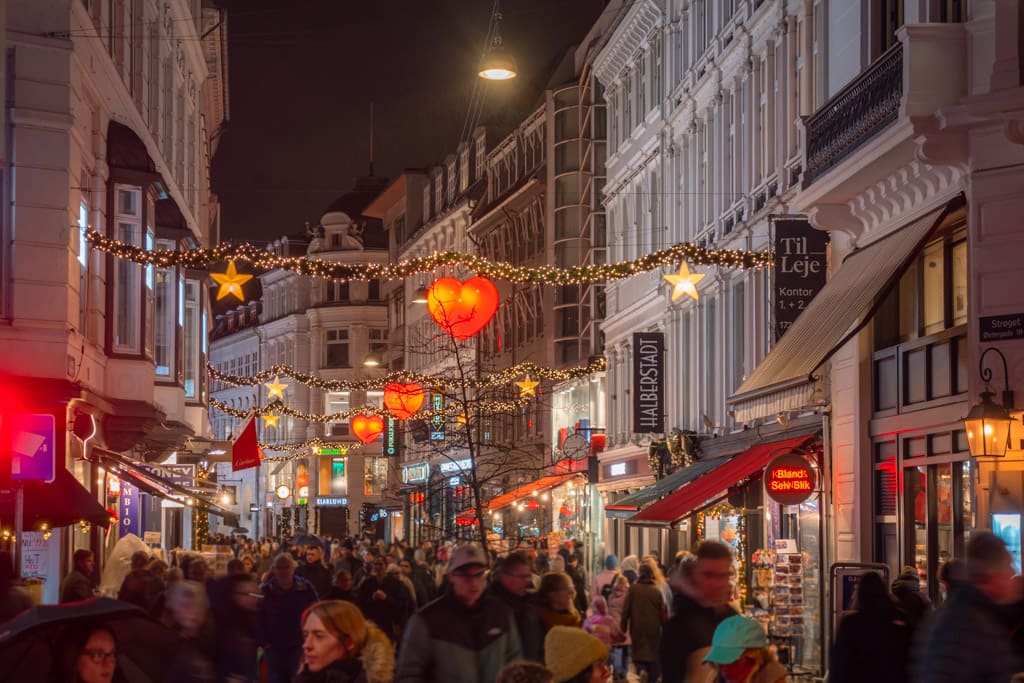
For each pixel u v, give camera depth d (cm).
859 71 2272
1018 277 1767
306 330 11225
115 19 3167
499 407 3756
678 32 3928
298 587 1608
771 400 2211
